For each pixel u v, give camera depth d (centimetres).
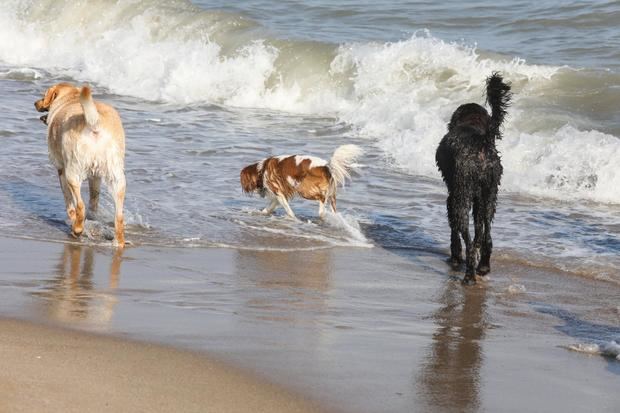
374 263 1198
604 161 1631
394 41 2541
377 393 743
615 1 2797
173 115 2158
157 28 2722
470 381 787
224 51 2500
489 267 1154
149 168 1630
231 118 2139
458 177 1143
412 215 1433
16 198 1424
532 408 732
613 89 2011
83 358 768
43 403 661
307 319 944
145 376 736
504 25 2694
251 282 1080
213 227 1325
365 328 928
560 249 1270
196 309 954
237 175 1605
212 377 747
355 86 2223
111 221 1327
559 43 2467
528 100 2017
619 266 1191
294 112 2248
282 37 2491
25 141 1761
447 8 2923
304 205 1473
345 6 2997
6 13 3055
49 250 1177
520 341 911
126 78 2517
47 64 2817
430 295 1071
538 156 1705
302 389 738
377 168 1716
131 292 1007
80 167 1192
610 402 751
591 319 994
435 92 2123
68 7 2988
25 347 786
